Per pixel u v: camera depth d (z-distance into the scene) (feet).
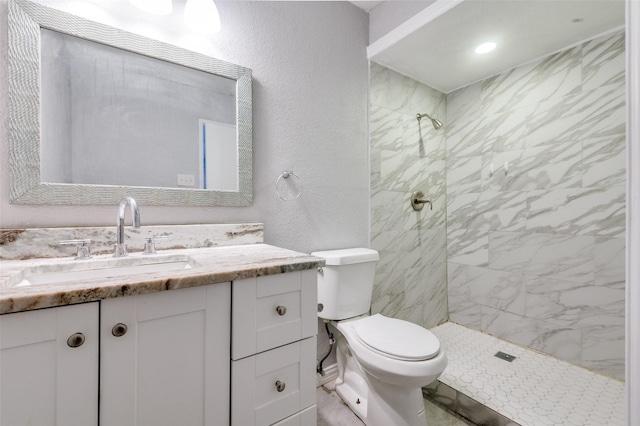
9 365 1.70
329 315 4.76
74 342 1.84
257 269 2.55
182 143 3.88
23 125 2.95
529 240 6.23
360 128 5.98
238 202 4.31
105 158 3.39
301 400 2.90
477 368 5.54
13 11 2.91
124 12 3.54
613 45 5.14
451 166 7.65
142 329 2.08
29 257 2.93
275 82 4.78
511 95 6.48
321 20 5.38
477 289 7.15
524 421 4.14
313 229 5.26
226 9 4.28
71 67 3.21
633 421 1.94
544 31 5.21
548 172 5.93
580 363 5.56
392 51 5.85
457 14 4.76
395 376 3.56
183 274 2.25
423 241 7.17
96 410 1.93
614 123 5.12
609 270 5.20
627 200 1.98
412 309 6.93
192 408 2.29
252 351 2.58
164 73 3.76
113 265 3.04
